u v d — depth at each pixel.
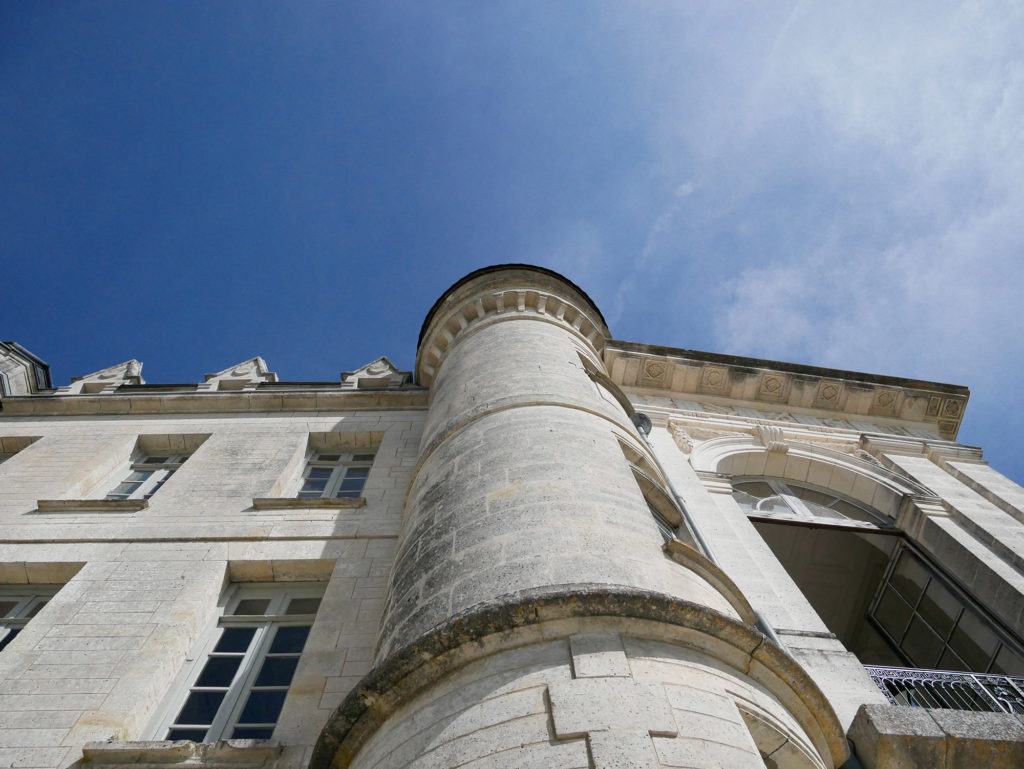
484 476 6.59
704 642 4.57
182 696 7.10
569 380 9.23
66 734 6.16
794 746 4.42
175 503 10.29
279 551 9.02
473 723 3.96
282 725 6.21
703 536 8.54
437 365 13.88
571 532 5.39
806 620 7.88
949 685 7.79
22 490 10.95
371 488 10.78
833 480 12.97
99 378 16.28
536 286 13.02
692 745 3.73
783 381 15.41
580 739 3.69
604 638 4.33
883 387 15.63
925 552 11.23
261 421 13.78
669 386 15.20
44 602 8.68
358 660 7.01
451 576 5.29
